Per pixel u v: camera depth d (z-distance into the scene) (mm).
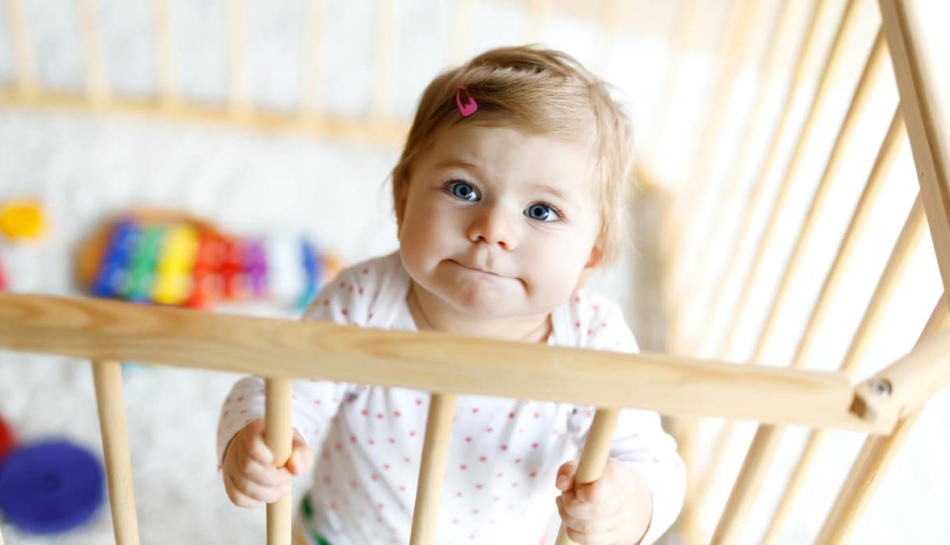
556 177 664
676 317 1459
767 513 1271
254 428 583
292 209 1562
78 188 1519
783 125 1240
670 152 1851
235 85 1711
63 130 1604
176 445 1253
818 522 1268
